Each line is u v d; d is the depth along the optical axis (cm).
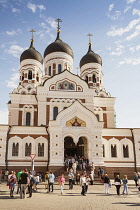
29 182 1853
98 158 3506
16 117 4259
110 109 4581
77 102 3659
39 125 4003
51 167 3350
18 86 4981
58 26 5672
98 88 5188
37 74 5325
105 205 1531
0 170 3253
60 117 3566
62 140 3497
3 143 3522
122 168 3666
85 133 3594
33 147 3606
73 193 2161
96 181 3097
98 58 5475
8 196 1927
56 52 5141
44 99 4134
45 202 1628
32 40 5616
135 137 3809
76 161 3366
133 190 2431
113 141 3781
